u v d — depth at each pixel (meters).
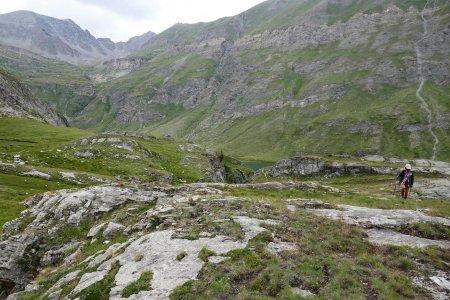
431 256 22.88
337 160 143.38
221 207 31.61
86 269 25.77
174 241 25.56
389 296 18.05
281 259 21.78
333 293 18.11
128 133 158.38
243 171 165.50
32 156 101.75
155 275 21.55
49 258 33.50
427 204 34.88
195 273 21.09
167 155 127.56
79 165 100.00
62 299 22.92
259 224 27.09
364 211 31.53
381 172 126.81
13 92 188.00
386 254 23.42
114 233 32.47
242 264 21.34
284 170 144.12
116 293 20.70
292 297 17.86
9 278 32.91
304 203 33.69
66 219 37.12
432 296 18.77
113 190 40.53
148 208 36.19
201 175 111.62
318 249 23.39
